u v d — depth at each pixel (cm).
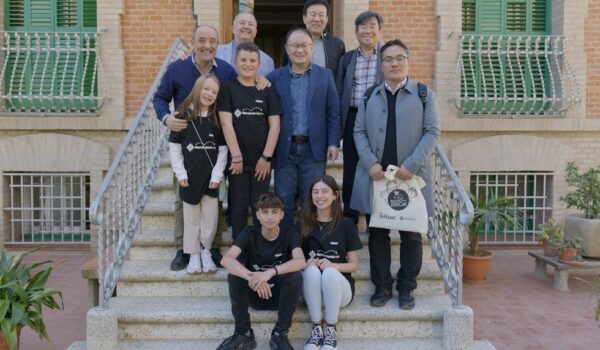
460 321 385
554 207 784
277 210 376
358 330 408
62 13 788
